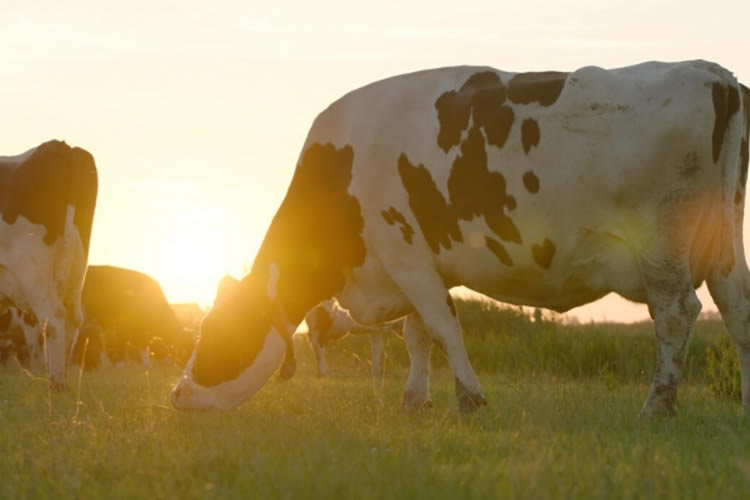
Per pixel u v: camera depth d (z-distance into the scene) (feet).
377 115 42.24
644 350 85.20
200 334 43.24
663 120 35.88
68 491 22.35
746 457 26.05
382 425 35.32
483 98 39.11
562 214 37.40
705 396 53.11
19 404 48.62
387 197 41.73
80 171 64.54
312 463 23.71
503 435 31.22
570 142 36.86
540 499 19.20
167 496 20.93
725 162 36.58
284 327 44.06
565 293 39.34
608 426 35.37
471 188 39.19
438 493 19.92
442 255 40.98
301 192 44.14
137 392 55.88
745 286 37.52
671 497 19.92
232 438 29.78
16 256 62.34
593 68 36.86
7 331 106.42
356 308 44.50
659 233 36.32
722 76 36.47
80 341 113.09
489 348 92.12
